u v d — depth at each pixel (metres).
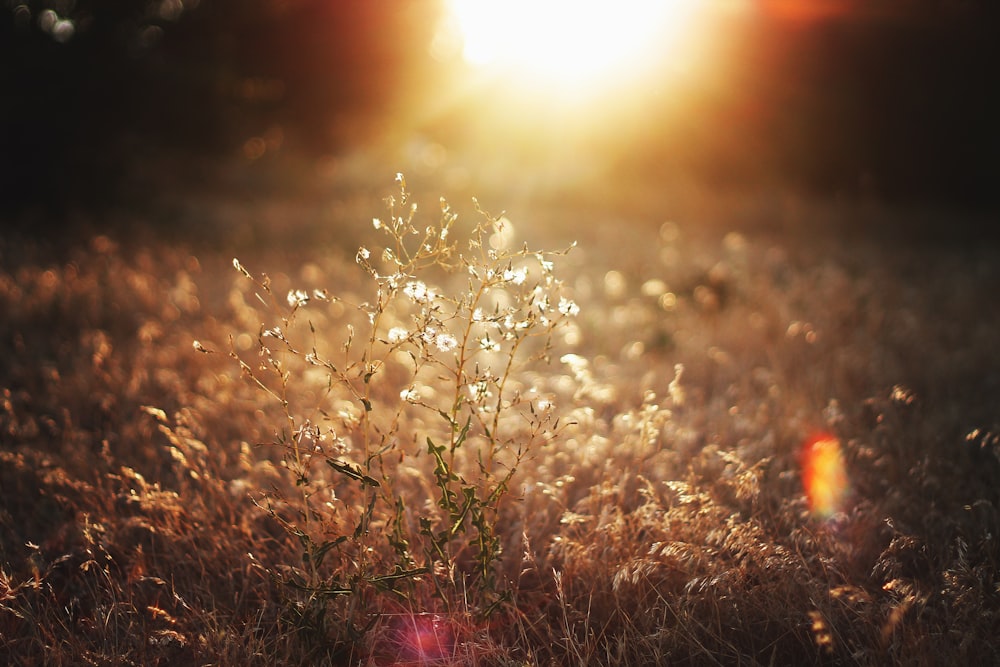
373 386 4.55
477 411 2.63
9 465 3.55
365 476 2.45
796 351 5.19
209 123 14.21
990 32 13.10
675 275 7.62
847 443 3.75
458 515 2.49
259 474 3.47
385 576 2.44
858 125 14.30
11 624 2.67
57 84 10.17
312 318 5.72
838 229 10.51
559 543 2.86
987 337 5.39
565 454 3.53
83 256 7.06
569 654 2.47
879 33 13.71
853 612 2.52
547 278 2.49
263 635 2.55
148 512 3.21
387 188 14.71
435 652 2.55
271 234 9.43
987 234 10.70
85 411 4.22
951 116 13.72
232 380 4.55
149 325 5.17
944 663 2.29
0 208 9.66
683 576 2.72
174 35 12.80
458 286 6.87
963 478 3.43
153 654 2.55
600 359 5.30
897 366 4.88
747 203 12.02
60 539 3.08
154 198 11.09
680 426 4.04
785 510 3.06
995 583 2.65
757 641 2.54
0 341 5.10
